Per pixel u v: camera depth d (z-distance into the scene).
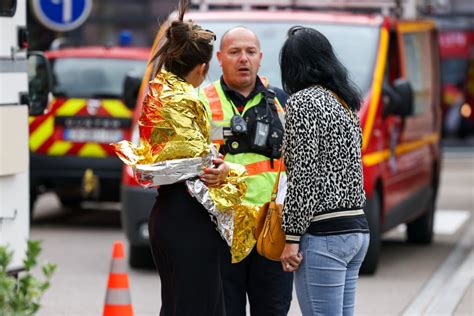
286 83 15.68
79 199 43.25
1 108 16.55
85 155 36.91
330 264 15.19
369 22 30.94
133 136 29.84
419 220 36.50
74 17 36.69
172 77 15.62
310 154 14.97
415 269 30.98
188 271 15.62
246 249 16.41
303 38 15.54
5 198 16.75
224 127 17.73
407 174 32.56
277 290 17.48
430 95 36.91
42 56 20.58
